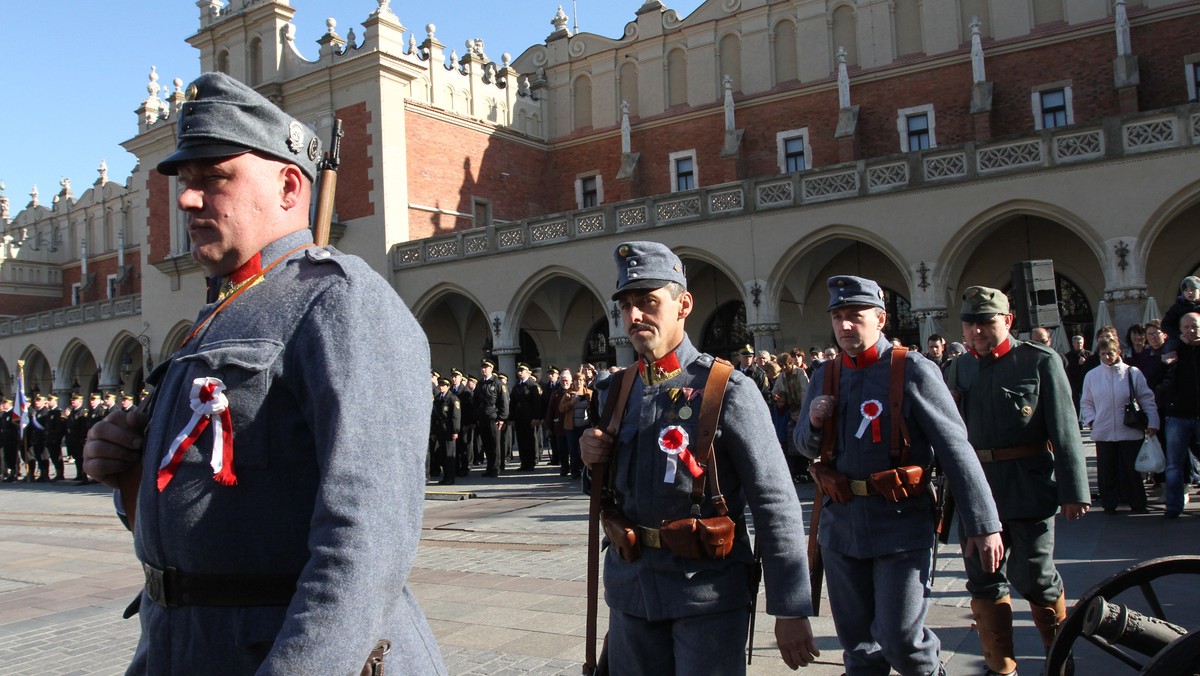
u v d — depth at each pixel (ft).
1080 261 69.15
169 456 6.19
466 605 22.07
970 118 83.20
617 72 104.88
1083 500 14.70
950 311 73.67
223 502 6.11
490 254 82.48
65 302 161.07
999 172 60.95
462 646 18.39
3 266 153.89
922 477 12.47
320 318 6.17
